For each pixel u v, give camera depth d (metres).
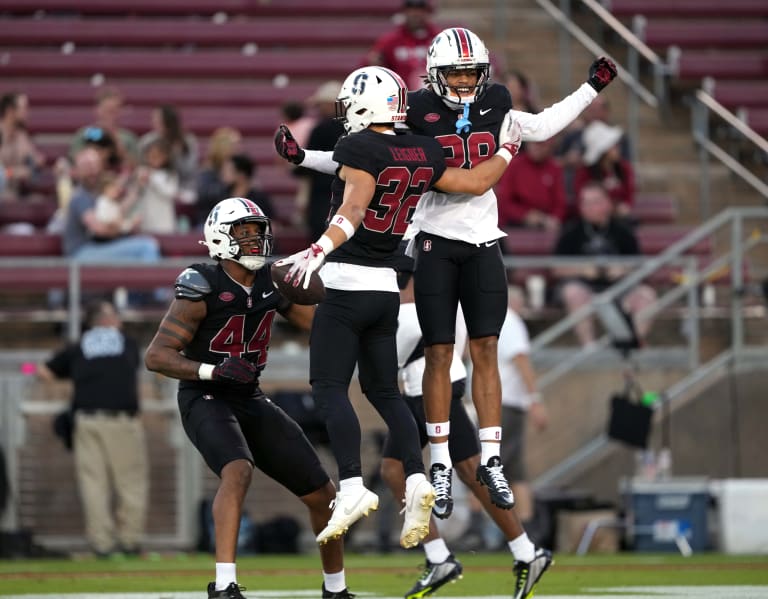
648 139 60.38
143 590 27.86
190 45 64.94
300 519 43.03
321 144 41.97
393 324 21.92
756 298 45.84
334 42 64.75
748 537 40.00
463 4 65.69
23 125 53.91
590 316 44.62
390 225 21.45
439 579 24.66
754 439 45.44
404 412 21.77
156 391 42.88
